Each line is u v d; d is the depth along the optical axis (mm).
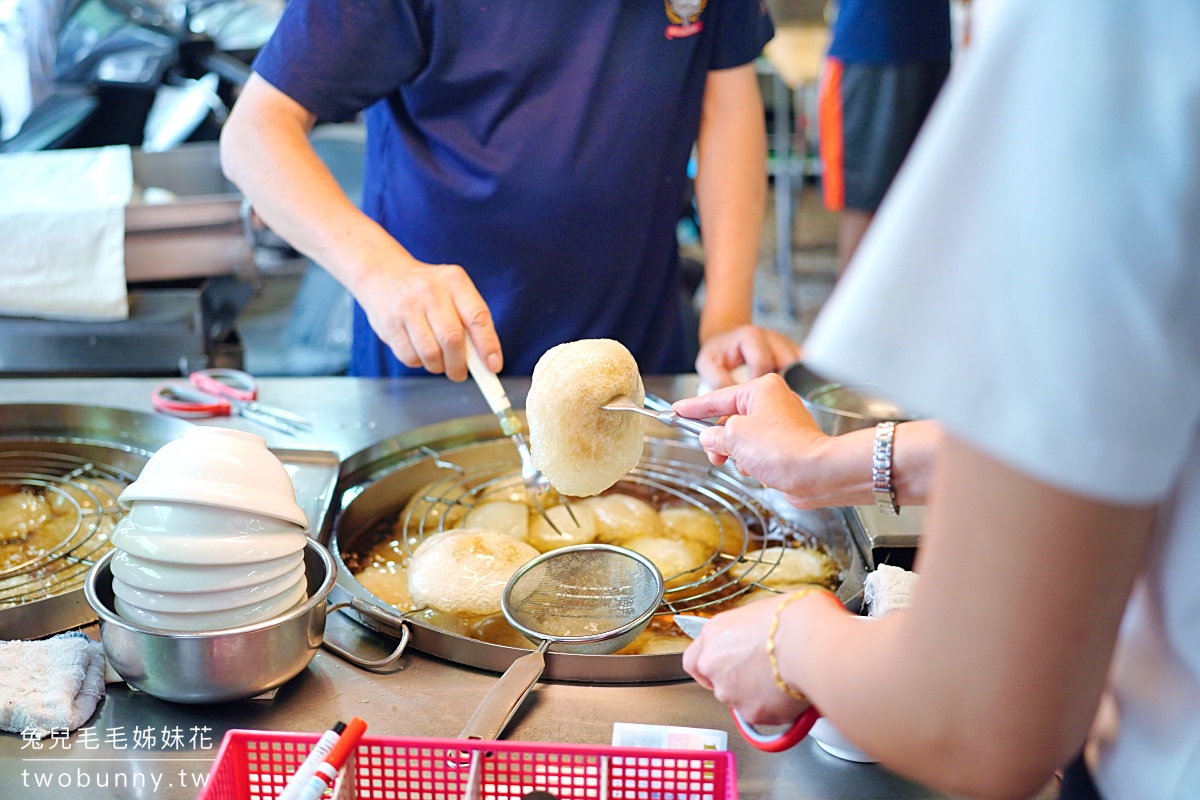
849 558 1171
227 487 841
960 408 458
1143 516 475
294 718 864
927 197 468
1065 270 429
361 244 1315
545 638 914
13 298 1727
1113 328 429
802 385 1496
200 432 890
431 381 1611
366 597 1010
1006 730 508
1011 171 444
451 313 1207
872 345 478
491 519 1251
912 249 471
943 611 500
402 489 1365
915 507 1164
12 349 1817
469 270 1622
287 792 680
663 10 1499
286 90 1426
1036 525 458
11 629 952
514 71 1475
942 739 532
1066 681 495
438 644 945
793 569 1169
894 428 856
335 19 1399
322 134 2508
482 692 905
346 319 2320
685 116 1636
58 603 971
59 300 1739
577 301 1657
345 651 951
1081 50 430
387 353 1739
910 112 3465
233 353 1962
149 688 849
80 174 1854
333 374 2242
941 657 509
